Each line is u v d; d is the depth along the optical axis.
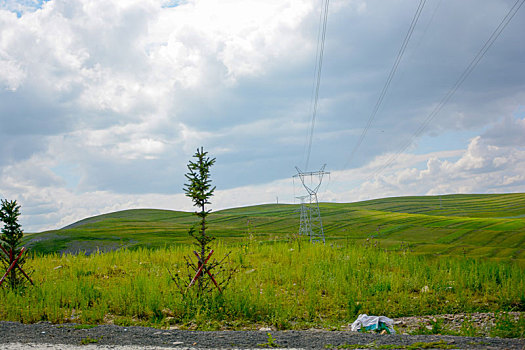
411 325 11.84
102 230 112.25
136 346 7.82
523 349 7.07
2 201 15.23
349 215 149.00
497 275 17.81
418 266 19.62
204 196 13.54
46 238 69.12
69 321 11.05
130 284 14.51
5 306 11.88
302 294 15.15
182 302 12.21
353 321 12.17
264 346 7.80
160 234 93.50
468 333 9.97
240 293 13.07
